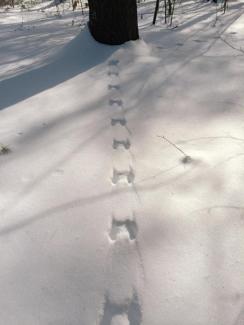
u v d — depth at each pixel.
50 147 2.26
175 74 3.23
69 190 1.92
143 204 1.81
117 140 2.33
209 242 1.60
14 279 1.47
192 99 2.80
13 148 2.26
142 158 2.14
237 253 1.55
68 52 3.70
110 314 1.36
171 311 1.35
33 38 4.59
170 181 1.96
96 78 3.20
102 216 1.76
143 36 4.29
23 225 1.71
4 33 5.07
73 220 1.74
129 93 2.92
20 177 2.01
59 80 3.19
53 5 9.87
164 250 1.58
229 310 1.35
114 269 1.51
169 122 2.50
